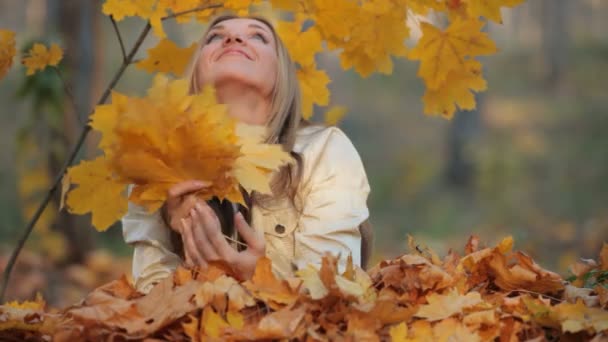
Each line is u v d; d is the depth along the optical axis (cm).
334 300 198
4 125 1650
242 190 249
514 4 250
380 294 207
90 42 761
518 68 2641
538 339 194
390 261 224
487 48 257
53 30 721
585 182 1627
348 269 206
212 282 206
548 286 219
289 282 203
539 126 2103
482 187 1584
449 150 1752
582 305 202
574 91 2439
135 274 252
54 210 741
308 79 283
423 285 211
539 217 1382
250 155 214
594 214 1405
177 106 201
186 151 204
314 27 276
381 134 2070
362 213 252
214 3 276
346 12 262
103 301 207
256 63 251
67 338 198
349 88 2344
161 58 271
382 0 260
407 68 2528
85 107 746
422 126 2148
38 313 217
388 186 1625
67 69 646
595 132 2023
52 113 652
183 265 224
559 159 1803
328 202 250
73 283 709
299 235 245
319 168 257
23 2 2338
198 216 216
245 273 219
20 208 1150
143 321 196
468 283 225
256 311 202
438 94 264
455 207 1524
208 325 195
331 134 265
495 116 2169
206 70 252
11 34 263
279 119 256
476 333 198
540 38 2847
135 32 2169
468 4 252
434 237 1246
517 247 458
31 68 268
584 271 241
